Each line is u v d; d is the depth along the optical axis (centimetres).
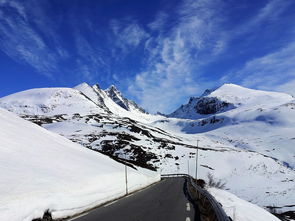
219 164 10825
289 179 9825
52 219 1048
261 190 7462
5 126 1994
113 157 5675
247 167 11012
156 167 9419
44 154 1795
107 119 19362
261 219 1961
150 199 1964
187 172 9488
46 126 15725
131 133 14512
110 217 1170
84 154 2858
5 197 892
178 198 2066
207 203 1471
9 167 1233
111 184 1998
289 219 3844
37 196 1041
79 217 1170
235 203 2302
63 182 1362
